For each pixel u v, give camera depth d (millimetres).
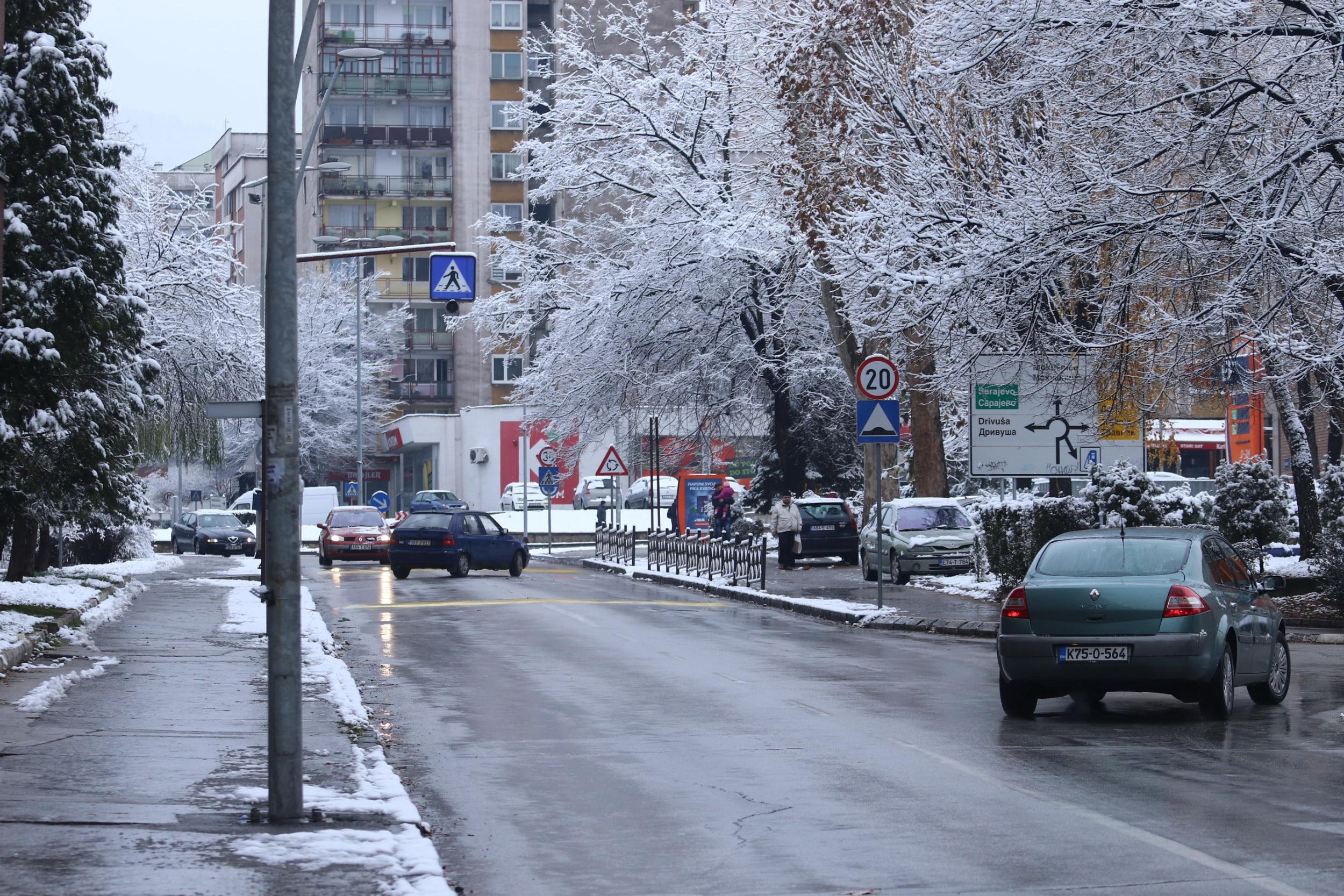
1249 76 23812
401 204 112438
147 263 47625
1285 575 30641
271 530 9734
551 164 56281
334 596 36375
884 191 32906
